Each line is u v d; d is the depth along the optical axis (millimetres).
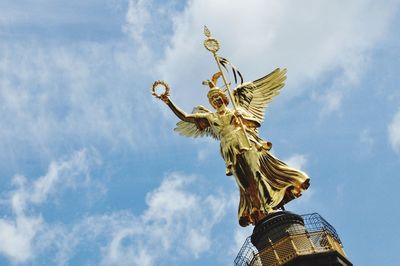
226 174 37188
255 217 36125
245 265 32500
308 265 30766
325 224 32812
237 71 41188
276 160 36906
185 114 39594
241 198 36969
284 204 36062
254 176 36188
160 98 39594
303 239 31828
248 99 40406
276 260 31250
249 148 36812
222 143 37719
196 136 40312
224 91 39875
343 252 32406
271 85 41031
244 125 38188
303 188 35781
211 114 39375
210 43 41812
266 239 33375
